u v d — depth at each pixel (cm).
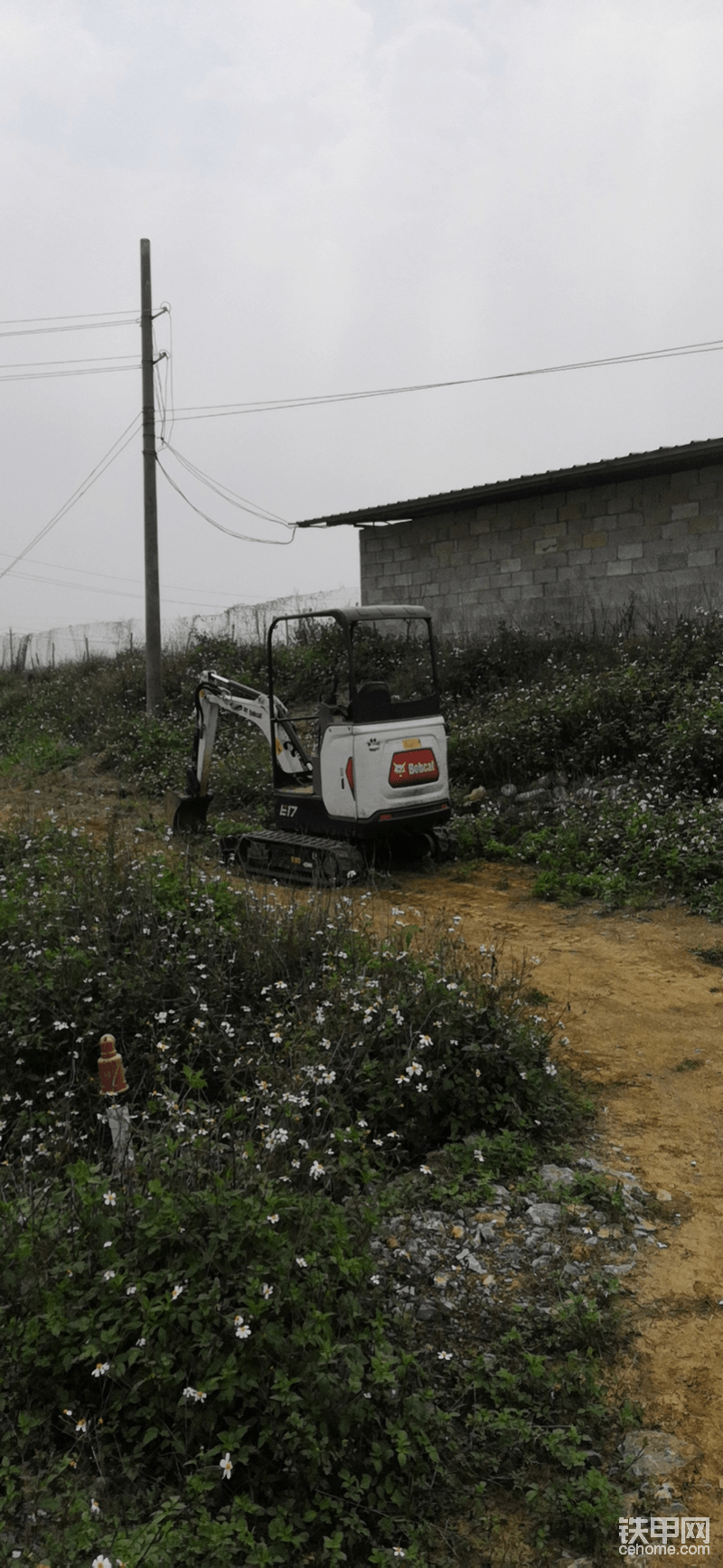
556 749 1305
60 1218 395
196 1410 317
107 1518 294
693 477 1511
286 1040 549
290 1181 429
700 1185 481
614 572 1625
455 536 1848
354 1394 323
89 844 933
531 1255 425
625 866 994
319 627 2095
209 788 1442
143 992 584
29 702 2317
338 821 1023
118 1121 436
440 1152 500
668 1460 328
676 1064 604
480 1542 304
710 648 1395
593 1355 370
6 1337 340
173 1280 343
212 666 2062
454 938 763
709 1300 400
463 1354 371
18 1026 554
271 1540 291
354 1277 366
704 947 800
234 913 707
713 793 1101
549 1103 540
